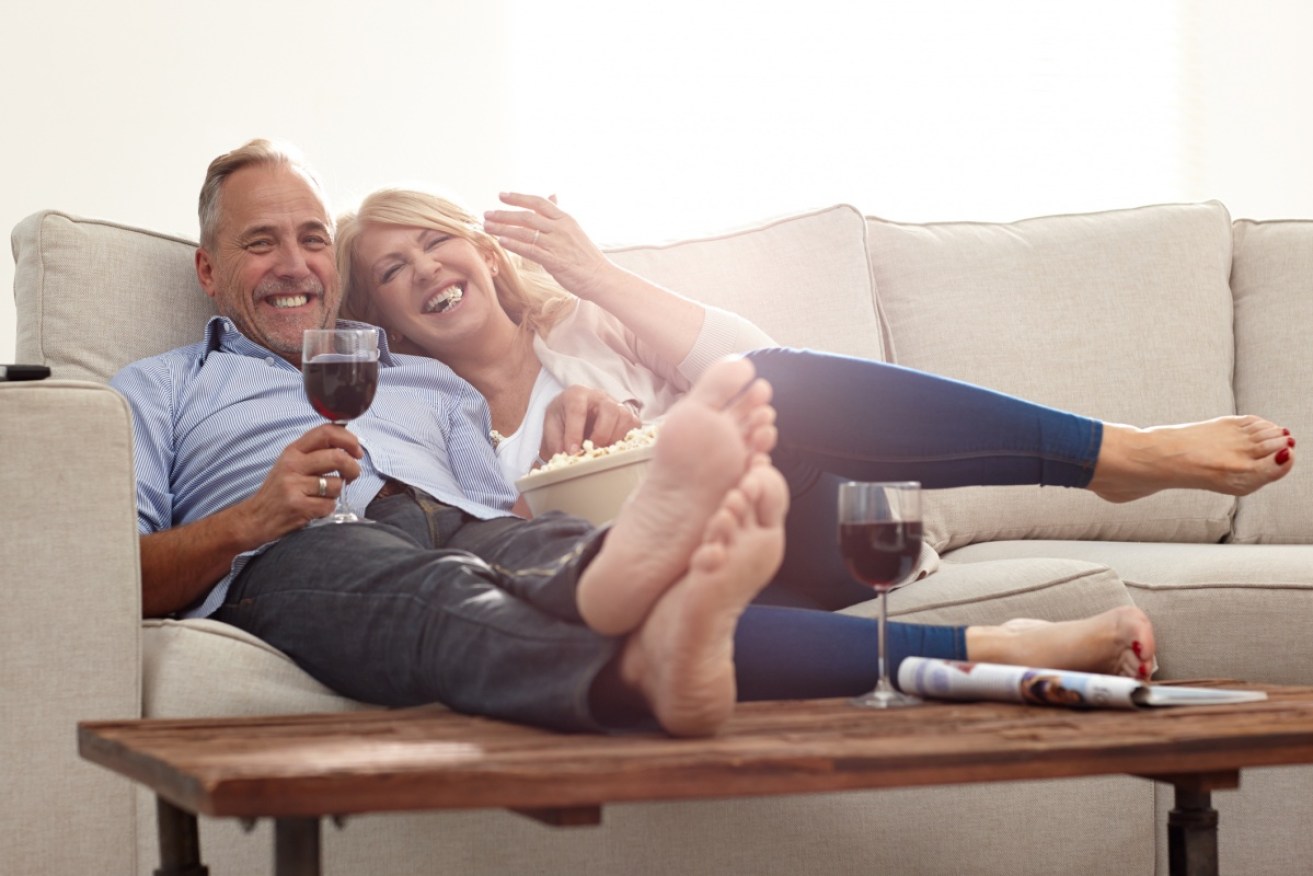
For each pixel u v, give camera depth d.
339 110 3.34
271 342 2.22
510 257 2.40
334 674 1.61
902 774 1.15
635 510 1.18
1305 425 2.64
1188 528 2.58
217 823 1.58
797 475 1.70
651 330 2.24
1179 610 2.03
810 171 3.65
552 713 1.25
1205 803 1.39
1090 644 1.51
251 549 1.78
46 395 1.59
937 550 2.54
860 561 1.37
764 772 1.12
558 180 3.48
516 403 2.36
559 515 1.71
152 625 1.67
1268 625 2.00
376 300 2.33
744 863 1.73
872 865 1.79
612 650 1.24
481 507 2.06
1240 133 3.96
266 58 3.29
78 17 3.16
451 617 1.41
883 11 3.70
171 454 2.07
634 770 1.09
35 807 1.54
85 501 1.59
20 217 3.12
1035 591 1.94
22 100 3.12
